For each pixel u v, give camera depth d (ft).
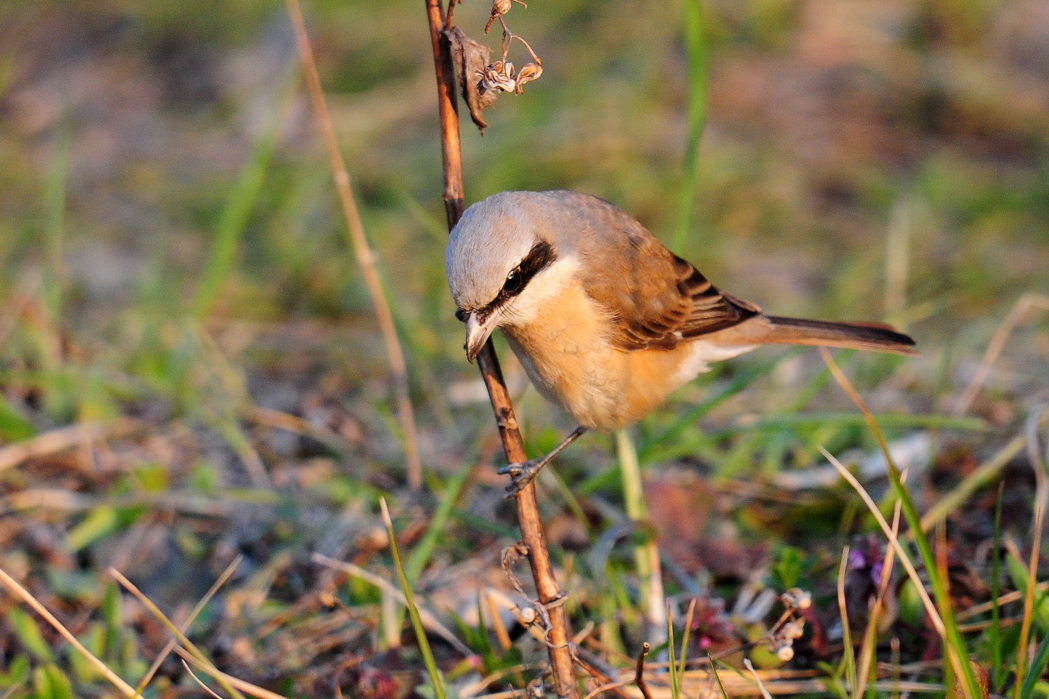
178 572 29.40
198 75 66.18
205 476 32.24
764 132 59.98
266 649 25.95
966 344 38.83
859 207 54.70
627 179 53.21
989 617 24.53
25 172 57.21
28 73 66.80
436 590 27.63
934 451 31.12
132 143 60.23
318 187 53.16
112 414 35.68
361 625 26.35
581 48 64.34
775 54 66.85
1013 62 68.49
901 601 24.25
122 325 43.24
